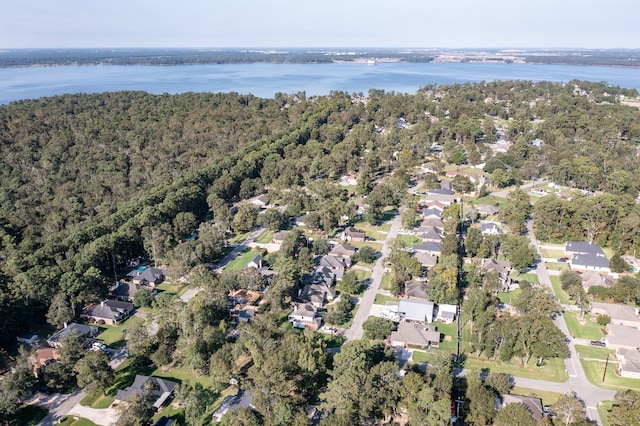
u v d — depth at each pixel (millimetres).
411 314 133625
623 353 116250
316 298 139875
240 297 145875
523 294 133125
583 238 181625
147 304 141000
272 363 97000
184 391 95750
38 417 98250
